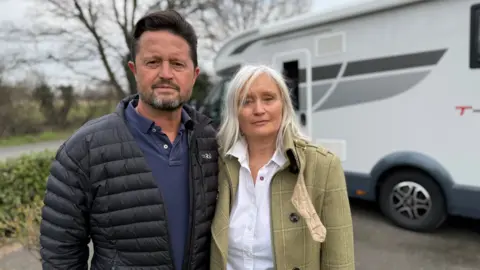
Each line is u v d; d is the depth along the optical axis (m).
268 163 1.41
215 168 1.48
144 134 1.32
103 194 1.24
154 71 1.29
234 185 1.42
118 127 1.30
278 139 1.42
